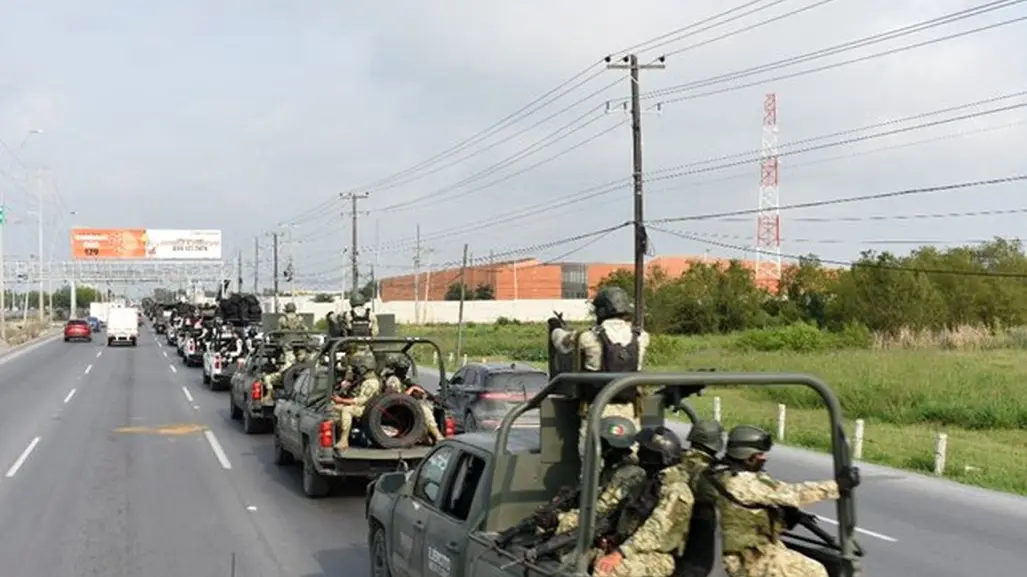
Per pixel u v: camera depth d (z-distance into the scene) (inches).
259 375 863.7
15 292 6569.9
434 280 5984.3
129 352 2364.7
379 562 354.3
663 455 234.7
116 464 685.9
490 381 811.4
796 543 240.4
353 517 506.0
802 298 3221.0
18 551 430.6
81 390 1311.5
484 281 5418.3
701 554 230.7
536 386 815.1
